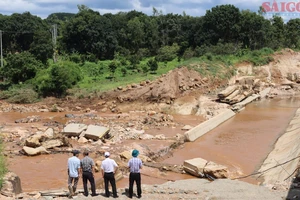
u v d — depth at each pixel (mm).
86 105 41688
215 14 69375
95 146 25594
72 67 49156
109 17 81000
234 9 69625
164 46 72562
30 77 48750
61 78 44438
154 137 28500
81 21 67688
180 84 42281
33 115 38031
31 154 23234
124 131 29609
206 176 19891
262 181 19469
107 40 69312
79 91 44688
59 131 29188
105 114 38250
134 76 52312
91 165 14023
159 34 79875
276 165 21125
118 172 19312
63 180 19172
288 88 52188
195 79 43812
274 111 40000
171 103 40344
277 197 14336
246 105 43344
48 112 39938
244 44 70000
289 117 36812
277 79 55031
